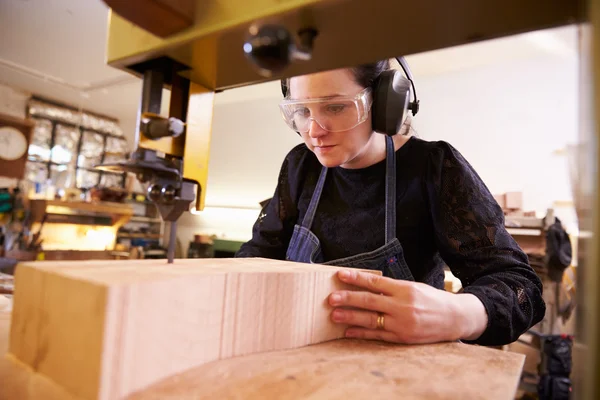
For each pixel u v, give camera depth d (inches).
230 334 24.0
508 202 125.6
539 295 34.7
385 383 20.7
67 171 246.4
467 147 169.5
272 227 51.3
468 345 28.4
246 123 234.7
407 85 34.6
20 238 129.4
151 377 19.6
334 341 29.2
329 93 33.8
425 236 43.6
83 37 155.5
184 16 19.7
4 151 189.8
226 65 23.5
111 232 150.6
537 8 16.4
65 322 19.2
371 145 43.1
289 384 20.1
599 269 11.9
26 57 178.2
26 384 19.2
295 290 27.2
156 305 19.7
